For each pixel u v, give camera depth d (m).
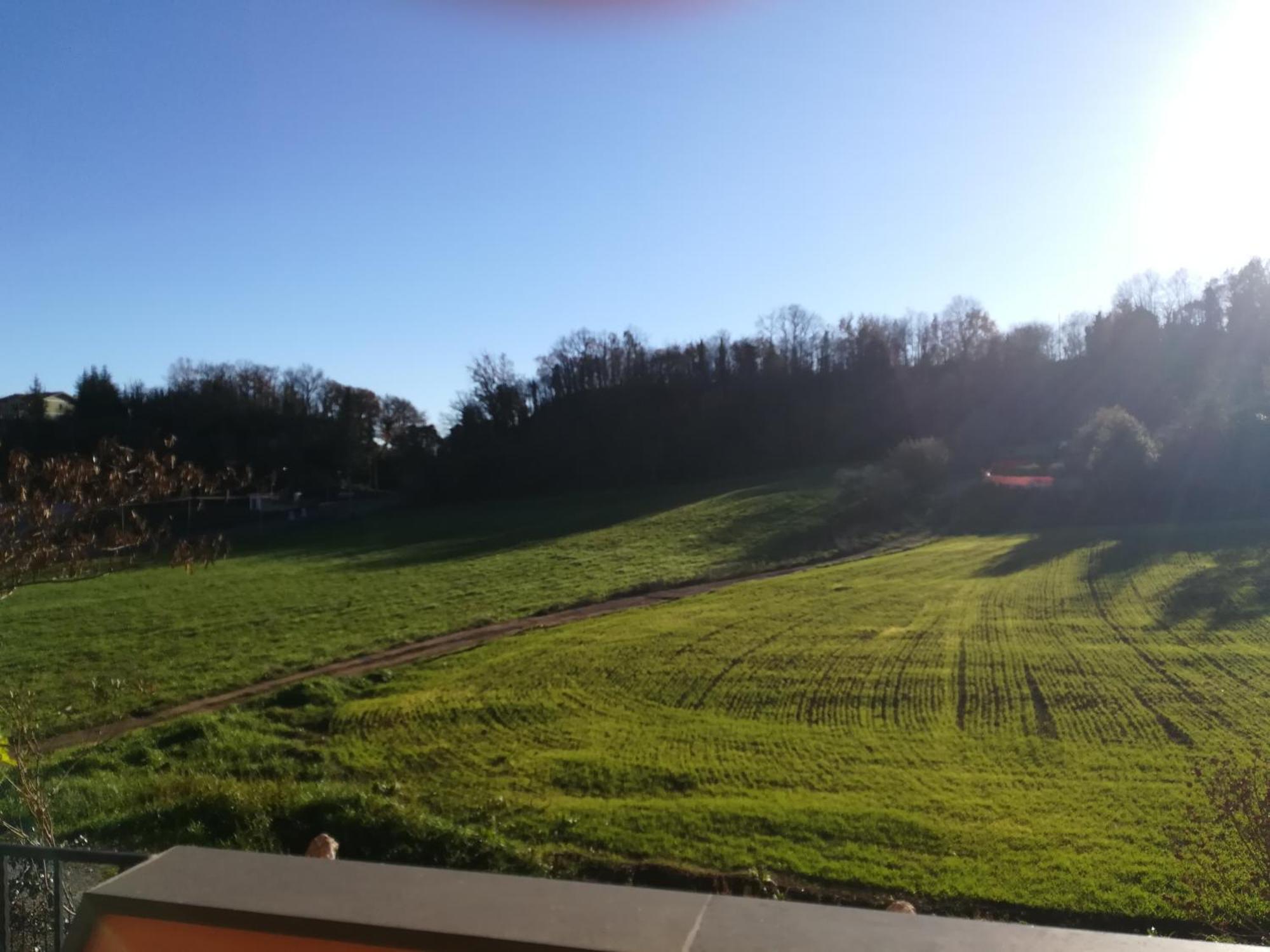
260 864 2.66
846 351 87.75
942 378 80.50
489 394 90.19
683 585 38.62
